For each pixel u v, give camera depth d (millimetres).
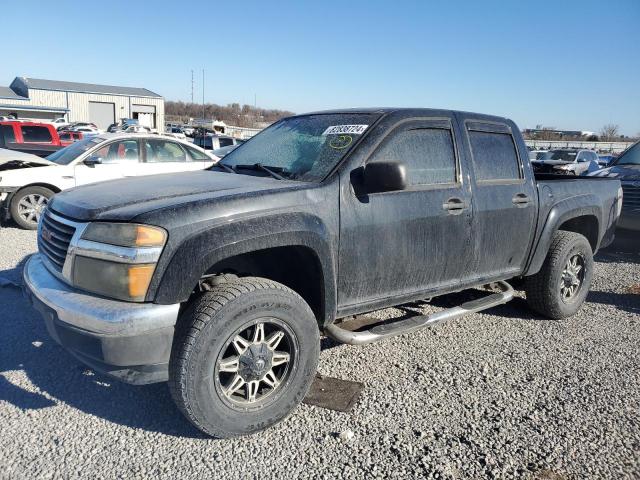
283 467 2818
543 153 24344
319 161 3586
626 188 8297
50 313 2936
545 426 3248
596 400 3580
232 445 2996
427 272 3887
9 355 3980
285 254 3432
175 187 3336
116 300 2783
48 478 2684
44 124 13422
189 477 2725
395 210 3600
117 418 3229
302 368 3199
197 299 2945
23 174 8641
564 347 4473
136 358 2742
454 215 3953
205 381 2844
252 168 3885
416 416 3332
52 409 3303
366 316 4766
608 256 8281
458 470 2818
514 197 4434
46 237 3309
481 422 3277
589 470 2838
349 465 2844
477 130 4301
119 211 2902
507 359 4203
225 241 2846
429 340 4535
